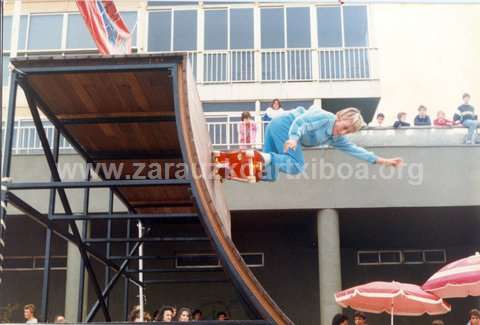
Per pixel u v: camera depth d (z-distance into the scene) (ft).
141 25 57.11
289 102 55.47
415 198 43.39
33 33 56.39
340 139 43.75
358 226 48.39
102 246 51.03
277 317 15.84
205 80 55.83
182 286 51.57
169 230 48.93
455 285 26.27
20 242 53.67
